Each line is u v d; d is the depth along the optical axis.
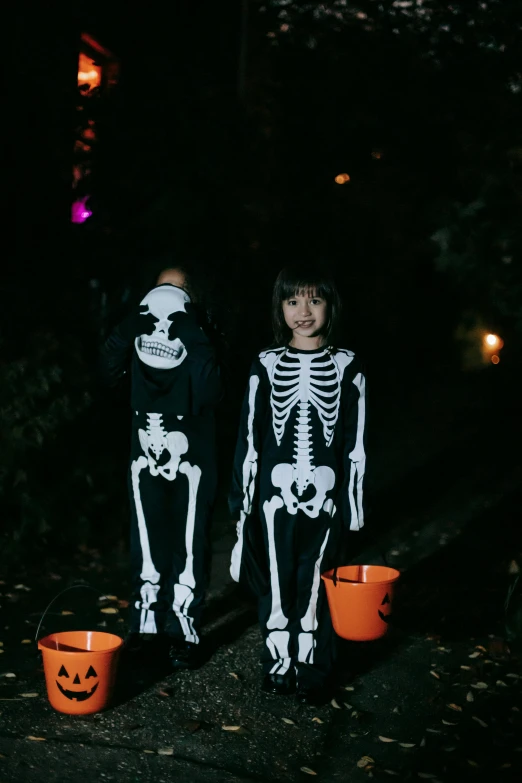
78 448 6.31
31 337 6.03
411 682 4.48
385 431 11.55
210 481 4.55
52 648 4.02
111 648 3.90
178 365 4.43
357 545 6.75
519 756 3.78
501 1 6.25
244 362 8.08
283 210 7.93
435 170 6.80
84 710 3.90
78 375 6.14
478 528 7.39
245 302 7.79
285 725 3.99
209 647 4.85
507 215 4.50
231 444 8.74
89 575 6.00
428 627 5.23
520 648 4.80
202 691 4.30
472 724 4.06
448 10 6.71
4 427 5.90
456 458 9.97
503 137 4.71
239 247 7.61
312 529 4.17
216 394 4.46
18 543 6.02
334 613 4.20
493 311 5.14
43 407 6.03
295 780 3.55
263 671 4.35
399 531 7.38
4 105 6.74
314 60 8.12
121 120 7.11
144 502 4.58
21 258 6.66
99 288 6.98
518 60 6.16
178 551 4.56
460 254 4.57
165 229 7.04
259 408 4.21
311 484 4.14
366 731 3.97
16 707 4.06
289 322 4.16
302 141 8.04
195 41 10.66
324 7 8.17
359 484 4.14
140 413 4.51
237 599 5.65
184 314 4.45
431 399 13.24
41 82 6.88
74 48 8.22
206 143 7.38
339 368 4.14
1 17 6.95
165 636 4.77
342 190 8.00
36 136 6.83
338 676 4.53
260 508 4.23
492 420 11.06
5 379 5.88
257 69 8.35
